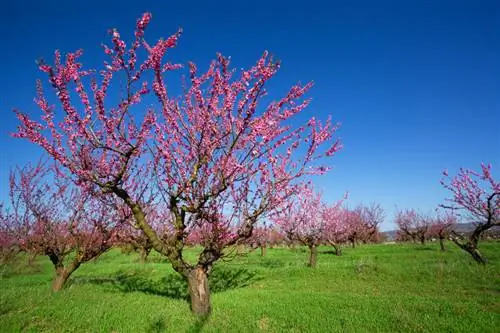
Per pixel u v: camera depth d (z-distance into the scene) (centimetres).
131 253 3928
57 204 1467
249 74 898
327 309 1008
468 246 1845
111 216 1434
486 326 830
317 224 2242
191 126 1030
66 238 1441
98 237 1440
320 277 1669
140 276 1875
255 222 1138
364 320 899
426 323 858
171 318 960
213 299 1213
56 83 799
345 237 4316
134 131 1034
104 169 1068
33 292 1281
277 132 1005
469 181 1891
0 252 1526
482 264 1778
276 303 1090
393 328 843
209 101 936
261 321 946
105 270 2208
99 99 852
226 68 927
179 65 892
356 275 1653
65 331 870
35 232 1410
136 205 1047
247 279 1731
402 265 1831
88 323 911
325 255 3152
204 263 1059
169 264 2403
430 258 2342
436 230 4347
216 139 962
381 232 6731
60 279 1384
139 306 1087
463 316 915
